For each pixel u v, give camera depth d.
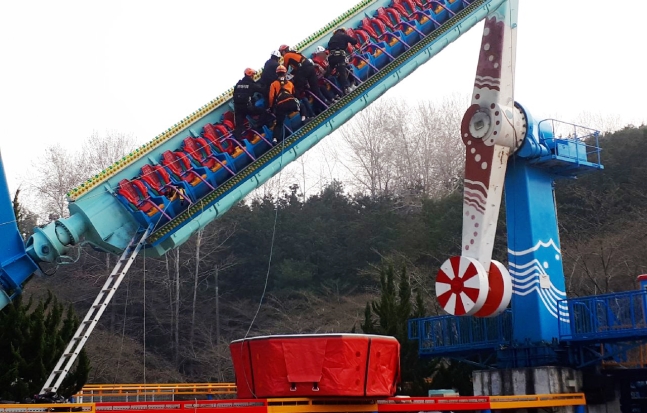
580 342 21.73
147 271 59.91
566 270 44.16
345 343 14.93
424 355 25.41
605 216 51.09
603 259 40.69
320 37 22.98
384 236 57.50
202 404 13.45
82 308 57.12
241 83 20.16
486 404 17.94
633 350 24.12
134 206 18.53
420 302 29.86
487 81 21.94
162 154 19.70
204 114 20.66
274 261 60.00
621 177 52.78
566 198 53.31
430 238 53.47
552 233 23.39
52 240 17.45
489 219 21.20
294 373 14.85
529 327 22.30
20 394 19.22
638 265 42.50
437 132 76.38
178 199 19.02
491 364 25.34
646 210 49.44
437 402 16.92
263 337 15.24
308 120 20.75
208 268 60.81
